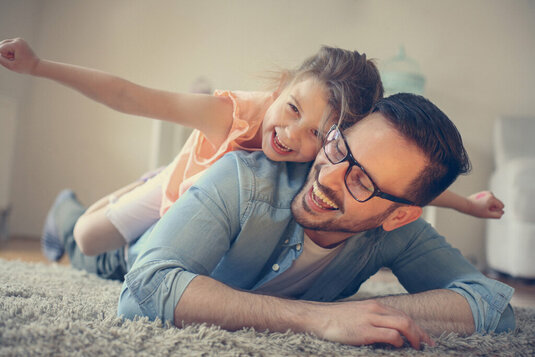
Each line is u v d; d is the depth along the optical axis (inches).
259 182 37.1
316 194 35.8
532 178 105.0
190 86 140.3
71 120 145.3
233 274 39.3
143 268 33.1
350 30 139.3
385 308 33.5
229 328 31.9
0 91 133.7
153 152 120.9
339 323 32.3
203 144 49.6
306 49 140.0
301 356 29.0
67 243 72.4
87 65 145.8
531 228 103.5
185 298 31.4
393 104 35.6
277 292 42.8
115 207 58.4
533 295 84.4
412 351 32.3
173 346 28.4
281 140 42.2
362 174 34.4
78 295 44.8
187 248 33.6
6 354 25.5
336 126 36.5
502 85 138.0
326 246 39.8
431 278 43.7
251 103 48.0
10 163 122.1
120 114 144.4
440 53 138.3
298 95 42.8
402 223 38.4
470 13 138.6
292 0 141.4
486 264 131.5
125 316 33.7
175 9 145.2
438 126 34.7
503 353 33.8
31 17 142.7
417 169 34.5
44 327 28.8
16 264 64.8
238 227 36.6
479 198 55.4
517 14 138.2
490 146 136.8
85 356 26.4
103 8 146.7
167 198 51.0
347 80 42.9
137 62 145.1
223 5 143.7
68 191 80.8
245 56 141.9
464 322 37.4
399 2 138.9
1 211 121.6
